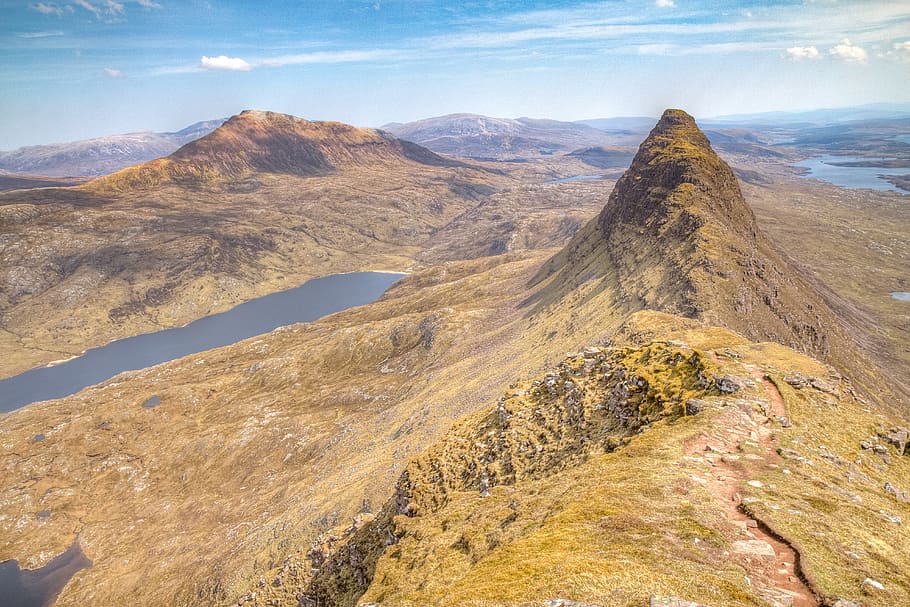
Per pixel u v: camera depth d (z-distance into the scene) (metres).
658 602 18.48
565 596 20.16
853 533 24.62
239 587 112.75
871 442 39.53
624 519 26.22
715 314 129.25
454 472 54.34
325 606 61.44
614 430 43.97
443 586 28.59
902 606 19.09
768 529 24.81
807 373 50.69
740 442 35.47
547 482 38.41
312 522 115.12
